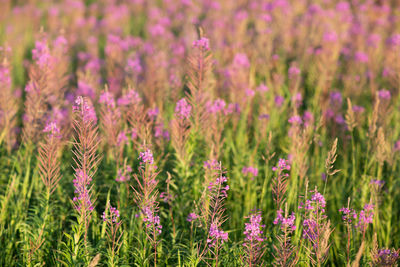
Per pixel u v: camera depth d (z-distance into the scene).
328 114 6.45
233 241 4.29
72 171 5.12
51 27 10.50
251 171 5.11
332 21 10.29
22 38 10.46
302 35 9.61
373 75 7.93
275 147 5.98
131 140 5.28
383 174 5.18
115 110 4.88
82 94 5.84
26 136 5.26
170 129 5.26
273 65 8.66
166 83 6.64
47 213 4.15
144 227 3.83
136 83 6.65
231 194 5.02
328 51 7.84
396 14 11.69
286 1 11.21
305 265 3.80
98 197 4.68
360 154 5.64
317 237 3.50
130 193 4.61
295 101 6.40
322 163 5.33
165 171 5.00
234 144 6.02
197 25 5.11
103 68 9.05
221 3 12.99
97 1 16.17
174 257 3.93
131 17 14.44
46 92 5.35
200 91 4.86
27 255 3.89
